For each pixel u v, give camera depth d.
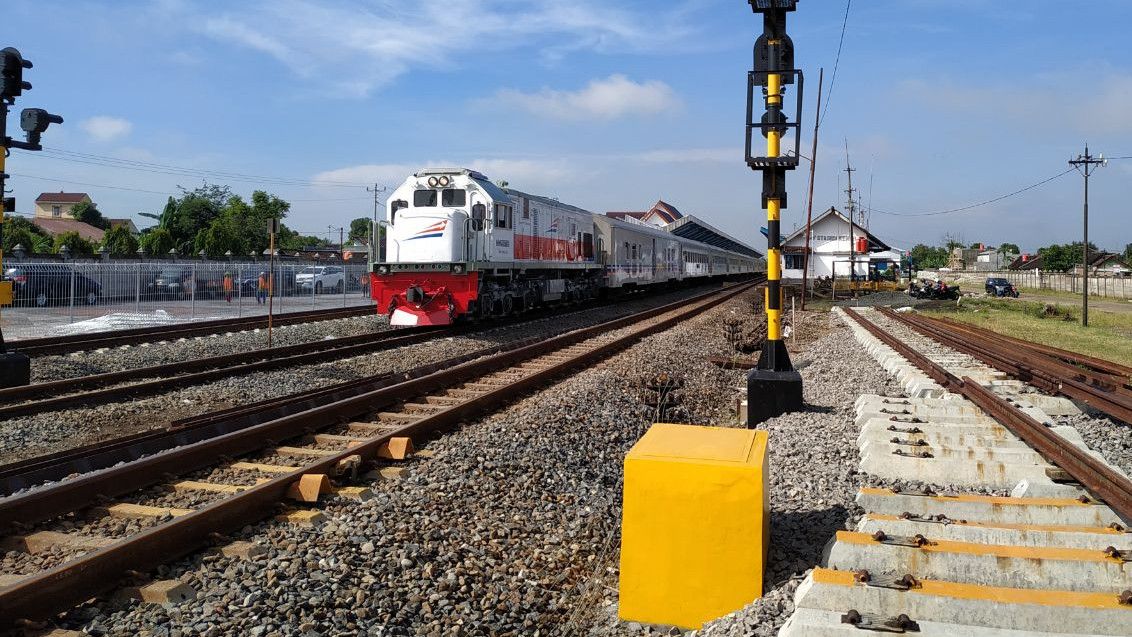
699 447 5.57
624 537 5.29
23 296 23.53
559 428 9.88
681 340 20.50
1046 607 4.02
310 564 5.46
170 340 18.78
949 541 5.18
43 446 9.27
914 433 8.24
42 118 12.69
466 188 22.03
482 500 7.13
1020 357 15.87
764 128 10.28
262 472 7.72
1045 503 5.95
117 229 58.28
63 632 4.43
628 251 38.38
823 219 73.69
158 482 7.24
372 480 7.50
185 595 4.98
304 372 14.46
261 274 31.66
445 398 11.70
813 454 8.17
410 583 5.45
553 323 25.08
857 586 4.26
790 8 10.09
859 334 22.78
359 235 105.75
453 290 20.95
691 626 5.16
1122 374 14.21
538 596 5.75
